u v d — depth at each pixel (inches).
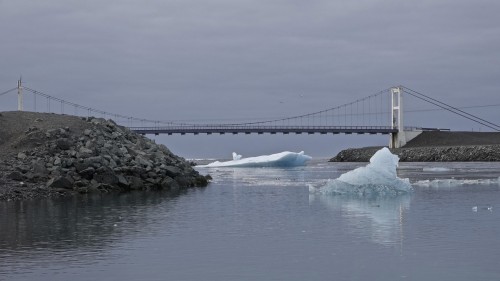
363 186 1759.4
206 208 1408.7
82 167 1892.2
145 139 2475.4
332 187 1788.9
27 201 1589.6
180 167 2306.8
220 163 5128.0
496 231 994.1
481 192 1802.4
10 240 948.0
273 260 782.5
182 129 6264.8
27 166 1875.0
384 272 711.7
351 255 807.1
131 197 1710.1
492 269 718.5
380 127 7524.6
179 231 1037.2
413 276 692.1
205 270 730.8
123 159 2073.1
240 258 796.6
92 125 2288.4
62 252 845.8
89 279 691.4
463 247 851.4
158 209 1387.8
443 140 7313.0
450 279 677.3
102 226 1104.8
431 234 967.0
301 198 1664.6
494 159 5890.8
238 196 1747.0
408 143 7470.5
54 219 1206.3
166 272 722.8
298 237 957.2
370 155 7017.7
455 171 3563.0
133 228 1077.1
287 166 5004.9
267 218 1204.5
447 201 1518.2
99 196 1744.6
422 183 2241.6
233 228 1067.9
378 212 1280.8
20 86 4200.3
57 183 1796.3
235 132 6594.5
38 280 688.4
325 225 1088.2
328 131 7130.9
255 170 4192.9
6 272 725.9
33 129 2117.4
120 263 772.6
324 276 697.0
